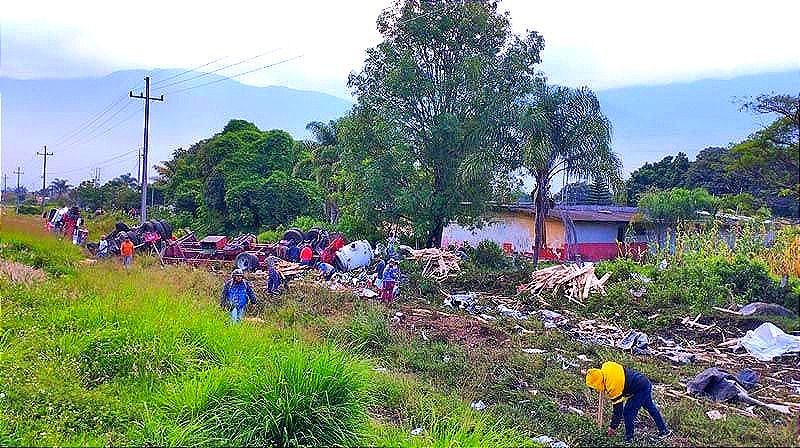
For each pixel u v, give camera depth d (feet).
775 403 34.99
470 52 95.25
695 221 90.43
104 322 39.86
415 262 78.07
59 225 116.98
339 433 26.40
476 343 47.21
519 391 35.29
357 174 95.61
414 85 91.71
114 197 227.61
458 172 91.25
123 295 45.32
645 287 61.36
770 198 40.09
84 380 32.94
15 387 30.45
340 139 98.53
